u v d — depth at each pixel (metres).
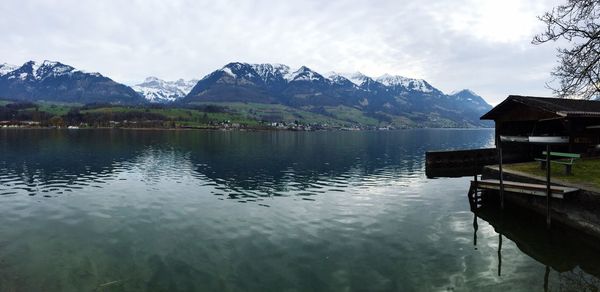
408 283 15.84
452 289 15.27
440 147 112.06
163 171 52.12
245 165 60.50
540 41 23.47
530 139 42.88
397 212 28.41
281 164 62.56
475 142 144.75
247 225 24.81
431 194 36.03
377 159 73.00
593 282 15.89
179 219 26.41
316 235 22.55
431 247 20.28
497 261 18.25
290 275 16.67
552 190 22.97
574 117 37.22
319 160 69.88
